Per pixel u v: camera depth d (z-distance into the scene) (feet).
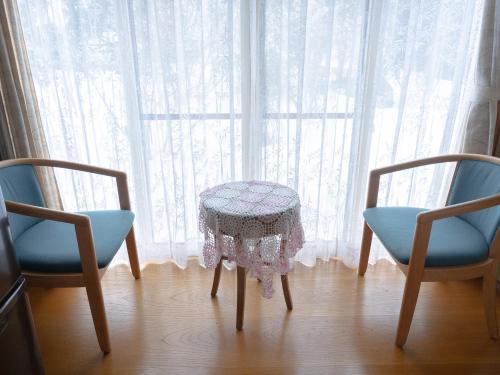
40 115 5.75
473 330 5.19
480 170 5.26
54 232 4.97
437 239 4.74
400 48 5.51
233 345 4.97
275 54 5.54
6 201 4.23
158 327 5.32
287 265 4.76
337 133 6.08
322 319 5.47
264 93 5.73
